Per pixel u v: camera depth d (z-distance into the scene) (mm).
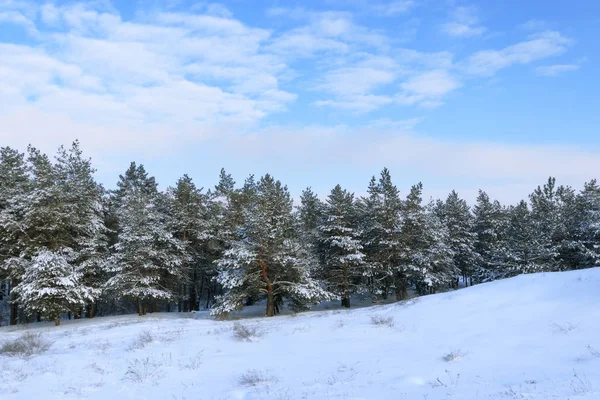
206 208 45094
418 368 9477
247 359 12164
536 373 8055
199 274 45906
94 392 9469
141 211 36562
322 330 16266
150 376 10625
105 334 20156
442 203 60188
